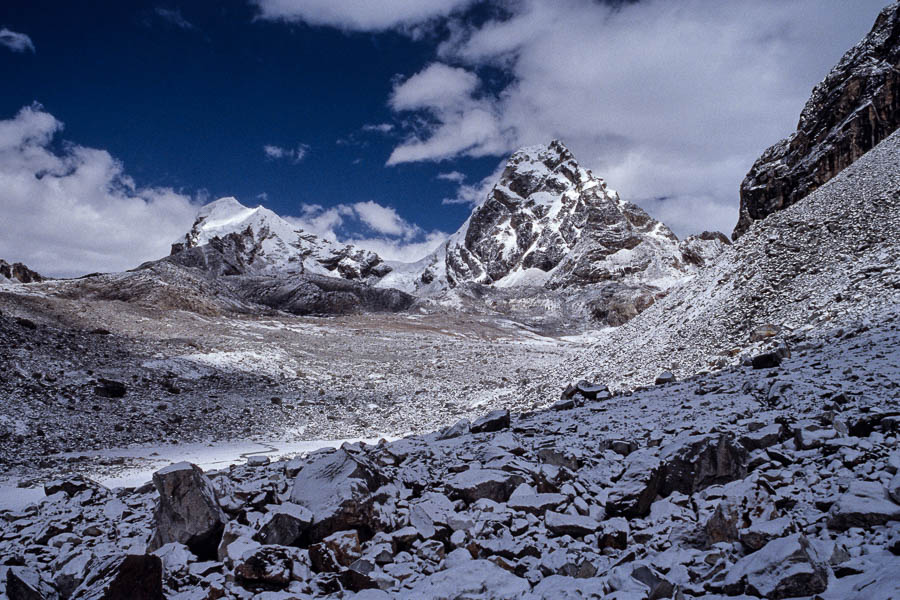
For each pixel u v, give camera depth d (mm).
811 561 4945
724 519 6227
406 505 8180
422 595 5777
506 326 104062
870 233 24734
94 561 6945
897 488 6031
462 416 32469
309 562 6785
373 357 60000
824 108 53250
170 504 7426
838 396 10516
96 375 33156
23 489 16594
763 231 32062
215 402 34281
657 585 5191
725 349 22250
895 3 52750
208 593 6172
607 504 7680
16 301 50594
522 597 5492
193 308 76250
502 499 8359
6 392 27672
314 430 31656
